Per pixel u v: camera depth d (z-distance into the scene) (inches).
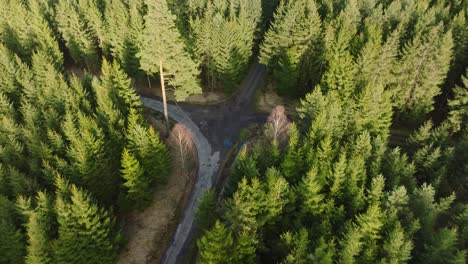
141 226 1868.8
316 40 2518.5
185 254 1769.2
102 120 2039.9
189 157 2215.8
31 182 1764.3
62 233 1485.0
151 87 2827.3
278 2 3326.8
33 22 2847.0
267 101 2684.5
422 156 1950.1
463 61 2464.3
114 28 2760.8
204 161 2202.3
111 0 3161.9
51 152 1904.5
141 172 1749.5
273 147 1750.7
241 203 1362.0
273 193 1438.2
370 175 1732.3
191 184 2065.7
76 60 3063.5
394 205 1504.7
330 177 1637.6
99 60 3110.2
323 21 2778.1
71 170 1766.7
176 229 1868.8
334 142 1850.4
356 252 1333.7
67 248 1502.2
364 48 2258.9
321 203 1540.4
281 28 2630.4
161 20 1795.0
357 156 1658.5
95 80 2172.7
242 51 2667.3
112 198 1899.6
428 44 2169.0
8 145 1925.4
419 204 1571.1
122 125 2032.5
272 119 2159.2
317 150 1720.0
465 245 1485.0
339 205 1615.4
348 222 1418.6
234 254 1318.9
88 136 1774.1
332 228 1509.6
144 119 2244.1
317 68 2571.4
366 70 2304.4
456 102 2178.9
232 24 2482.8
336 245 1413.6
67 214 1476.4
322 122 1795.0
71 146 1815.9
